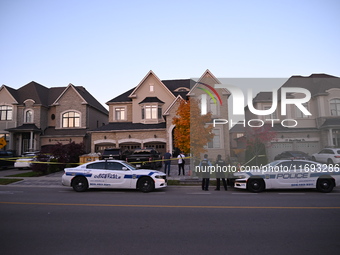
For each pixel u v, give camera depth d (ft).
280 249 15.98
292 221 22.12
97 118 113.80
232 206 28.25
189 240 17.63
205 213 25.05
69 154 68.95
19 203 30.19
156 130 86.69
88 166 40.37
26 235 18.81
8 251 15.83
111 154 67.21
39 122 100.68
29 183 49.70
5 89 102.06
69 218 23.36
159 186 39.04
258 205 28.78
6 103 101.81
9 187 45.55
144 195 36.17
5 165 75.92
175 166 74.59
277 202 30.53
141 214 24.72
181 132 51.16
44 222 22.12
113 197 34.32
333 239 17.70
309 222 21.79
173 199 32.78
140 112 95.96
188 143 50.21
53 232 19.45
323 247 16.26
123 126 92.32
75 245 16.80
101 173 39.45
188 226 20.84
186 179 49.32
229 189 42.65
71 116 102.06
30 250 15.98
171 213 25.08
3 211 26.12
